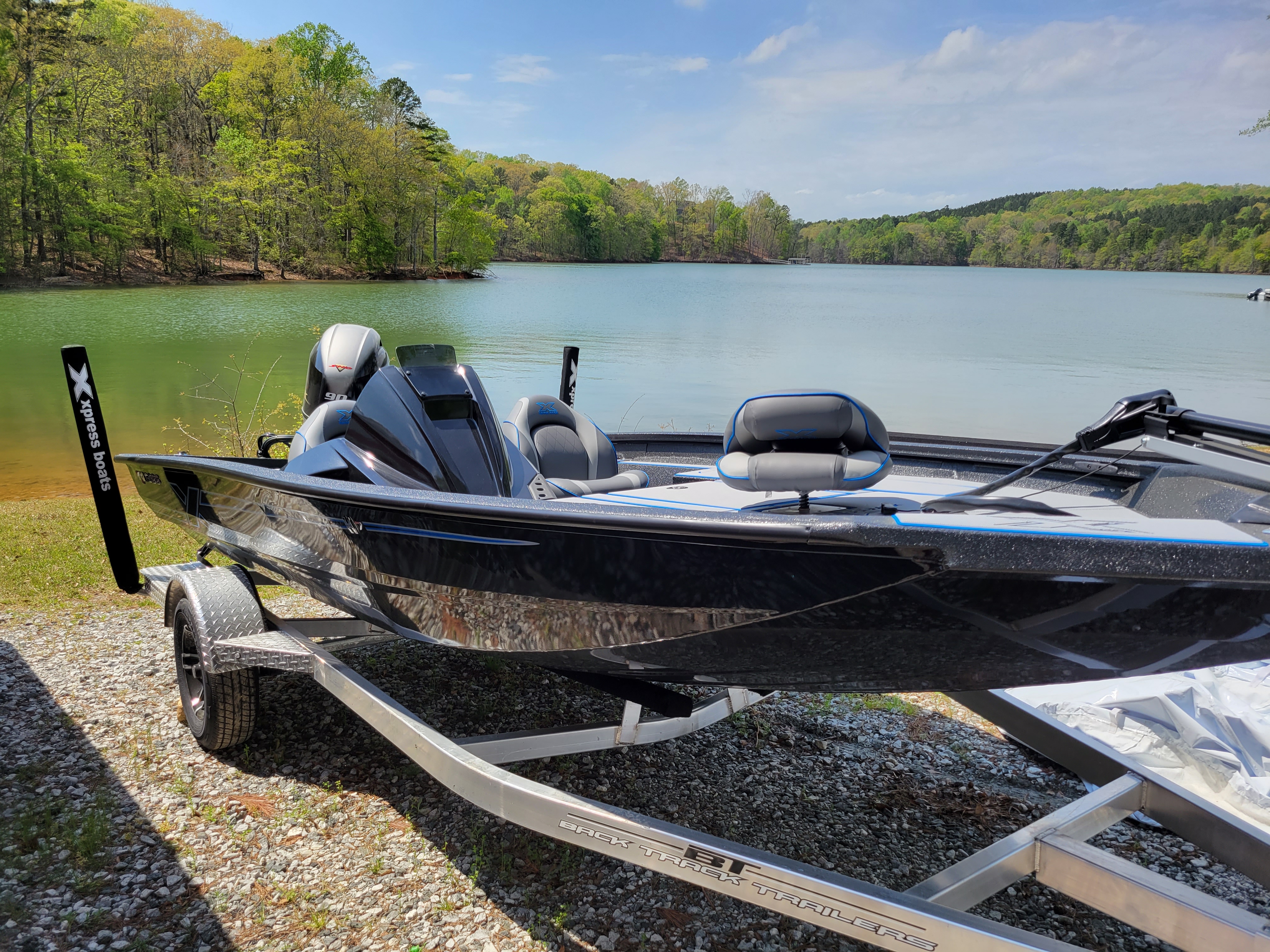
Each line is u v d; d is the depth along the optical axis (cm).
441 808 262
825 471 207
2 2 5156
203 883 221
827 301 4988
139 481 371
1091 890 184
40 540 592
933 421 1245
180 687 315
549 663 231
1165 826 219
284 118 7325
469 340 2325
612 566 189
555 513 185
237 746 295
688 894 224
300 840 244
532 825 199
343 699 254
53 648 388
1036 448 304
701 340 2439
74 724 313
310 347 2134
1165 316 4059
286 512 261
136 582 388
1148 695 289
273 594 497
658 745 309
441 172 9212
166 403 1325
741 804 271
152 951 194
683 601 186
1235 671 311
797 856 243
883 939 169
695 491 275
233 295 4506
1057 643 166
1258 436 174
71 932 200
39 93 5556
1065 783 287
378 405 273
